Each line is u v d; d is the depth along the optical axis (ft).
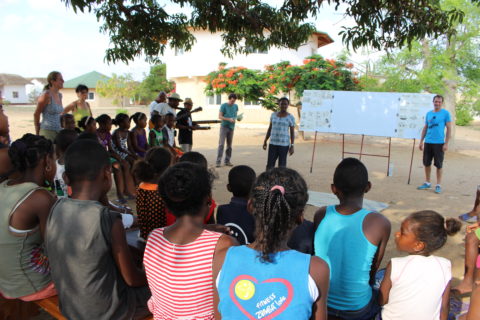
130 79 128.98
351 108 27.55
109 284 6.86
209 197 6.49
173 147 23.13
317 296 5.01
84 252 6.47
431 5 17.04
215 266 5.62
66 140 14.19
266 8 19.88
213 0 19.76
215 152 39.06
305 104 28.78
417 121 25.55
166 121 23.26
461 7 36.24
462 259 13.56
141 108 126.41
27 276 7.75
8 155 8.29
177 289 6.01
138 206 9.66
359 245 7.48
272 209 5.06
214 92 50.70
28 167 7.96
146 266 6.25
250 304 5.01
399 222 17.38
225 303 5.17
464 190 23.84
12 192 7.54
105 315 6.89
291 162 33.47
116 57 23.21
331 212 7.95
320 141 49.85
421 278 7.09
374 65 44.91
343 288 7.66
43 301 8.30
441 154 22.79
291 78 45.19
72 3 16.07
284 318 4.88
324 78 42.96
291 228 5.31
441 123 22.67
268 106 48.03
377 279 9.66
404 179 26.96
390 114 26.48
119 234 6.78
